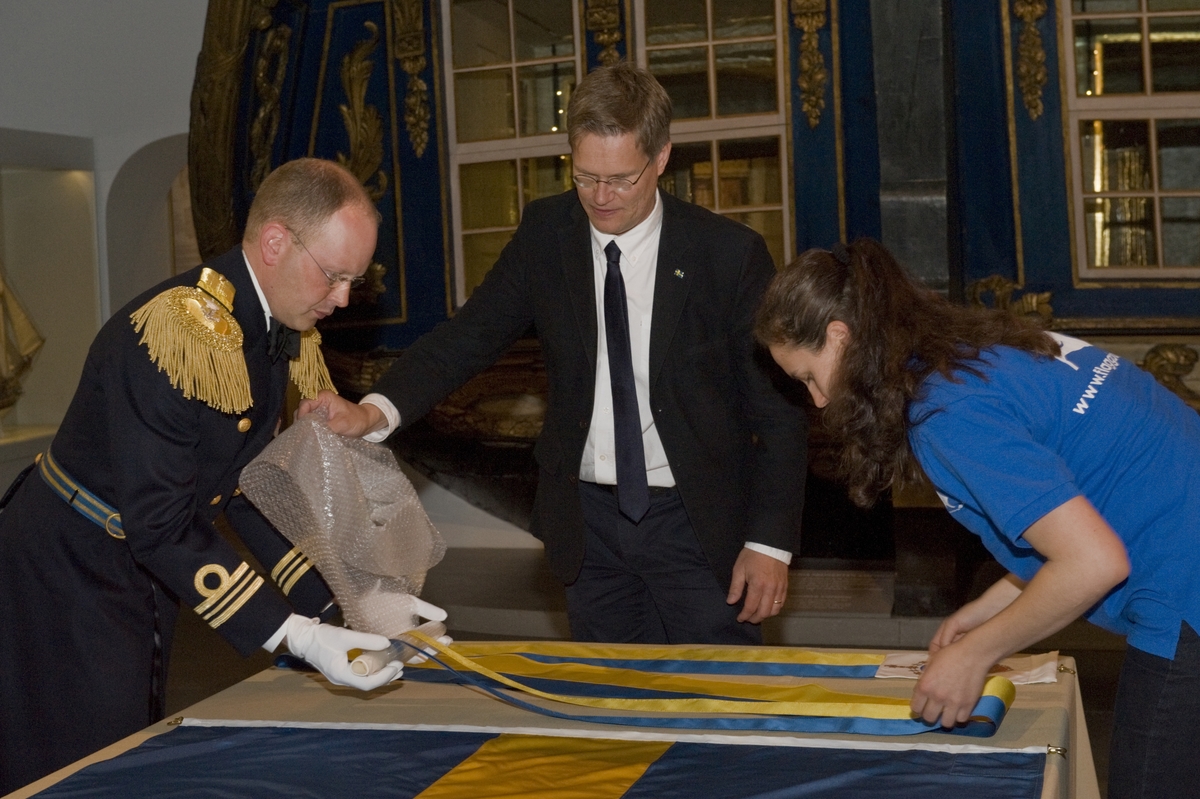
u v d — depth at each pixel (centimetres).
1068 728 168
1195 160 510
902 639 454
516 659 204
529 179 577
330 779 155
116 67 666
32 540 205
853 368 159
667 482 242
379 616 195
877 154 508
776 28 529
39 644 205
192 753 167
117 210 685
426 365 249
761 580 235
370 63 581
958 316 163
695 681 189
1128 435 163
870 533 512
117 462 185
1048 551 147
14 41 675
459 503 601
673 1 550
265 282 193
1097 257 518
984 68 506
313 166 190
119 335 188
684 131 552
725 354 239
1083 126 514
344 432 220
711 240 236
